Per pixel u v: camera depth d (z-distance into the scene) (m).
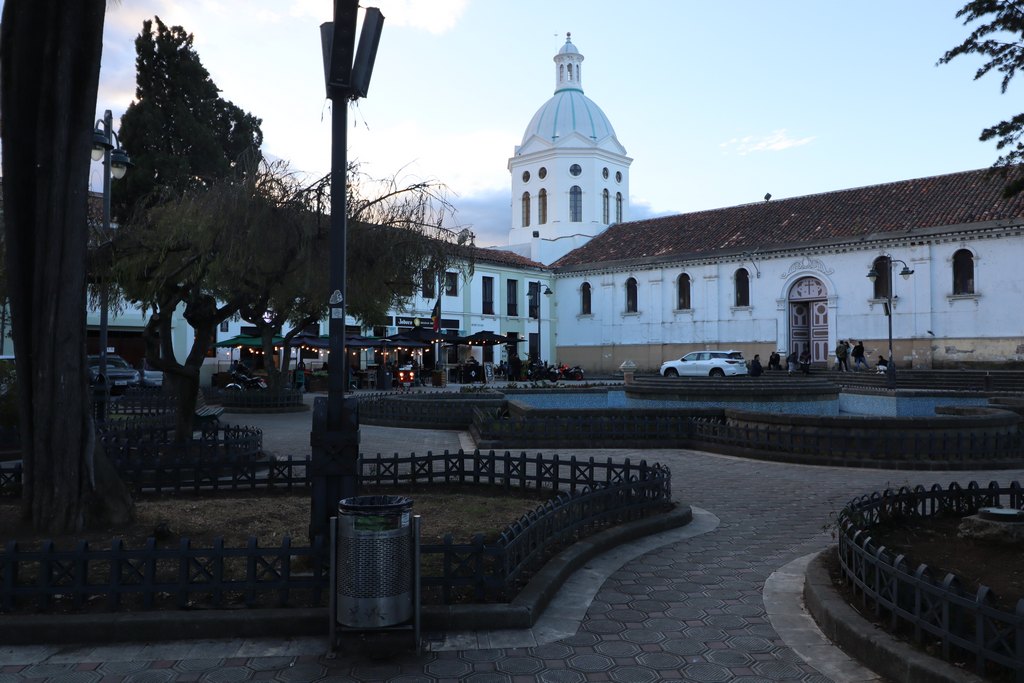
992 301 30.66
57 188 6.40
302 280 12.36
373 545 4.26
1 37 6.48
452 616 4.74
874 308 34.12
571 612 5.11
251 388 26.97
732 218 42.75
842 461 11.91
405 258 12.06
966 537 6.01
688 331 41.28
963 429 12.14
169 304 10.93
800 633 4.73
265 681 4.02
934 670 3.72
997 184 32.62
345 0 5.28
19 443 11.99
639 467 8.23
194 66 29.47
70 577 4.94
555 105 55.88
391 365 36.81
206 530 6.57
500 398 18.30
